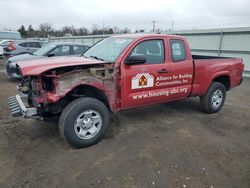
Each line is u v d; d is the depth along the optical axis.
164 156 3.70
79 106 3.71
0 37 31.70
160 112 5.83
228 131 4.79
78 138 3.78
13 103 4.18
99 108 3.93
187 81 5.07
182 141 4.24
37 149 3.84
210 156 3.74
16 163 3.43
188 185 3.02
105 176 3.17
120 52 4.20
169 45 4.74
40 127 4.70
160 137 4.38
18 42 13.69
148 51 4.47
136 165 3.43
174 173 3.26
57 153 3.72
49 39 35.19
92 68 3.81
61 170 3.28
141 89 4.38
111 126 4.84
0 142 4.05
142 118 5.37
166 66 4.64
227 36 13.99
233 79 6.04
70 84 3.63
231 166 3.48
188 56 5.05
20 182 3.02
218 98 5.87
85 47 9.79
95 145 4.00
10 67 8.88
